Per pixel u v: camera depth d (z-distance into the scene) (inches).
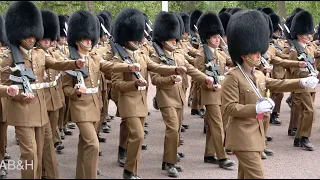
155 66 577.3
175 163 596.4
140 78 548.1
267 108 428.8
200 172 610.2
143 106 565.0
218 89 610.9
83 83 520.1
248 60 470.9
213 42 659.4
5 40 671.8
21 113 494.9
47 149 533.3
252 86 455.8
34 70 513.3
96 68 544.1
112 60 585.3
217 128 625.3
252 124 451.8
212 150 649.0
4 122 585.6
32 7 526.6
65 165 635.5
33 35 522.6
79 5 1712.6
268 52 765.3
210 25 660.7
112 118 944.9
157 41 631.2
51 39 662.5
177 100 604.1
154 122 914.1
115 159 666.2
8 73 505.0
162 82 593.0
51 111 629.9
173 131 592.1
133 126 552.7
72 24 550.9
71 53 547.2
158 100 603.2
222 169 623.8
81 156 532.7
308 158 679.1
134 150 552.4
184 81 781.3
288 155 694.5
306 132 725.9
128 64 532.7
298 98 745.6
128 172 557.0
